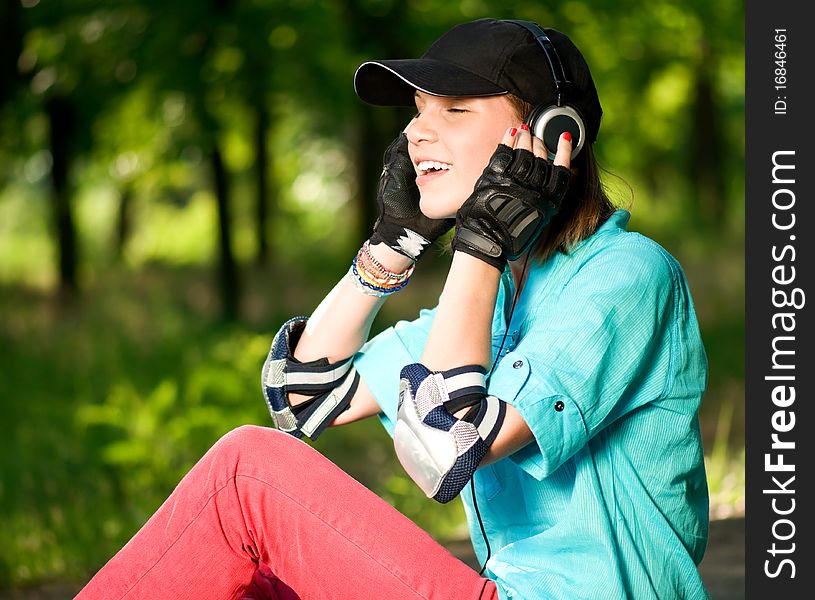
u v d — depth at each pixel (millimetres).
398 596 6711
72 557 16125
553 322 6715
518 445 6504
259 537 6816
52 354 37312
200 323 45531
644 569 6746
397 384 7652
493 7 40812
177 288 62875
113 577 6816
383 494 21062
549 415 6441
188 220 96688
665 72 68875
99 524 17641
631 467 6855
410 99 8023
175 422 23703
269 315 48562
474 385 6516
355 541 6715
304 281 61062
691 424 7023
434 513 19281
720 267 53719
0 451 22750
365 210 58312
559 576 6699
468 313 6641
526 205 6699
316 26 40125
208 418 23984
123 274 72375
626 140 76062
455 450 6379
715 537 14500
